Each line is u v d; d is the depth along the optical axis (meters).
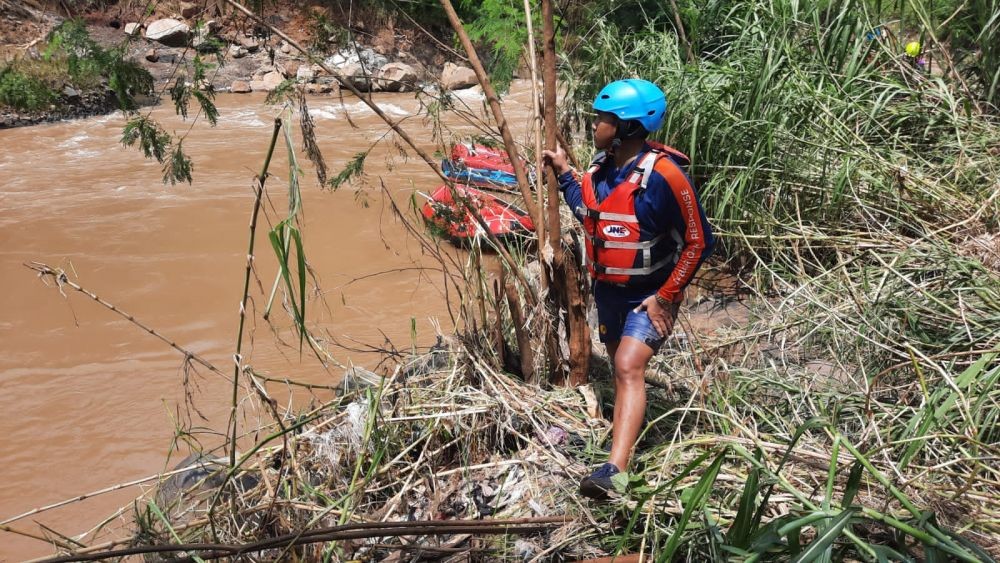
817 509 2.47
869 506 2.81
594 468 3.24
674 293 3.04
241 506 3.16
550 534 2.98
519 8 6.54
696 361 4.21
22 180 10.67
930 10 7.10
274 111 14.70
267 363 5.88
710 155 6.34
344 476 3.39
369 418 3.33
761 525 2.79
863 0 6.71
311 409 3.91
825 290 4.83
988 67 6.71
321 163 3.39
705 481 2.53
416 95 4.26
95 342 6.33
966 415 2.89
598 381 4.07
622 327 3.32
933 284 4.46
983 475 2.97
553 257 3.71
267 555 2.99
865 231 5.54
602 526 2.96
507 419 3.48
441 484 3.29
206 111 3.43
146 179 10.75
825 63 6.52
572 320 3.77
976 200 5.34
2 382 5.71
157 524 3.25
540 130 3.80
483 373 3.64
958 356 3.77
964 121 6.04
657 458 3.28
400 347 5.96
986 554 2.30
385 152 11.74
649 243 3.08
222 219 9.13
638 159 2.99
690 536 2.76
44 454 4.87
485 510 3.18
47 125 13.44
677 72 6.60
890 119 6.39
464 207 3.94
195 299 7.11
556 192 3.64
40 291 7.24
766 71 6.04
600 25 7.44
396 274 7.46
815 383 3.97
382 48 16.12
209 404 5.39
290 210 2.63
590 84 7.37
